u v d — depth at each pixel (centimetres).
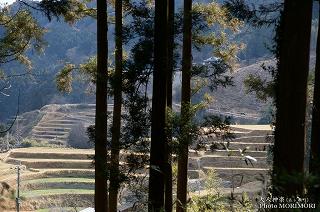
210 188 1805
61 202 6262
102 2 1496
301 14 675
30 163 7775
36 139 13575
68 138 12706
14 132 15462
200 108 1697
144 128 1493
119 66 1581
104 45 1508
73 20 1941
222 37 1906
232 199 735
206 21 1819
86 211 4653
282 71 691
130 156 1511
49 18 1495
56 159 8119
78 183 7000
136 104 1497
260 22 1038
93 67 1955
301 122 680
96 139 1523
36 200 6100
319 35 1044
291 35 680
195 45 1920
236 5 1045
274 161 698
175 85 13188
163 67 1016
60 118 15025
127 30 1543
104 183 1504
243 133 7975
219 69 1800
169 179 1418
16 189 6353
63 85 2042
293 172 411
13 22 1888
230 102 13862
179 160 1648
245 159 638
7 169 7169
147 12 1530
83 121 14788
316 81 1020
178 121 1409
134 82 1497
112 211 1773
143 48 1426
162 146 1020
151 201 1012
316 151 979
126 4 1759
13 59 1975
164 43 1019
